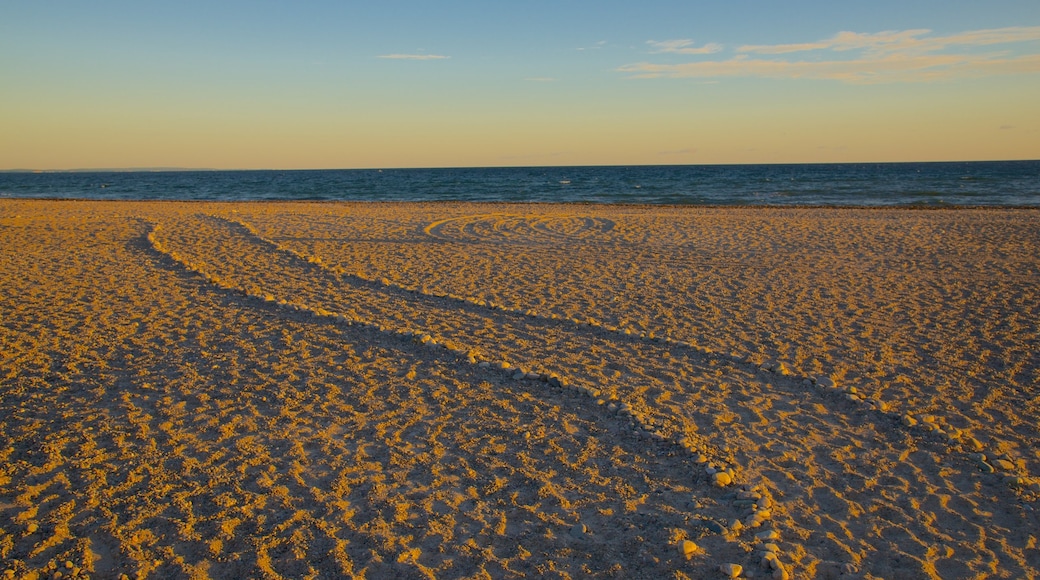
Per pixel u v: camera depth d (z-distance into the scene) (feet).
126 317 23.79
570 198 98.78
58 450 13.83
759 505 12.07
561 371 18.99
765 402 17.03
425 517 11.66
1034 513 12.17
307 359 19.63
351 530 11.20
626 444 14.57
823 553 10.88
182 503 11.92
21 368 18.57
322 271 32.89
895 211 65.10
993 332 22.93
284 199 101.30
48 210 63.98
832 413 16.46
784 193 103.45
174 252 37.24
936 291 28.94
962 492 12.90
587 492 12.60
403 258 37.45
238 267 33.65
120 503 11.91
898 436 15.21
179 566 10.23
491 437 14.82
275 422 15.34
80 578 9.91
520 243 43.52
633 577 10.14
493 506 12.07
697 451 14.19
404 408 16.28
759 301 27.35
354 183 166.71
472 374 18.63
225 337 21.59
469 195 110.22
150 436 14.55
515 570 10.29
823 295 28.35
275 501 12.05
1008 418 16.24
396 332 21.81
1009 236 44.34
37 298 26.37
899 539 11.33
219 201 87.97
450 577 10.09
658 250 40.34
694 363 19.83
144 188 143.84
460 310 25.63
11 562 10.18
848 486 13.05
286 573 10.11
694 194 104.99
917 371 19.30
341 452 13.97
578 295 28.35
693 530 11.35
